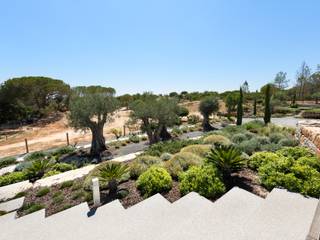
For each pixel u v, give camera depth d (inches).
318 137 245.3
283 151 254.1
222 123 1059.3
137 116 647.1
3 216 203.9
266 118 702.5
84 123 574.6
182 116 1230.9
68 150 605.9
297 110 1273.4
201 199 168.9
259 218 129.5
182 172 224.7
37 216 182.7
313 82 1733.5
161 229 136.1
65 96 1471.5
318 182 163.3
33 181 342.3
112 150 610.2
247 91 2071.9
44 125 1179.9
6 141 847.7
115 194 206.4
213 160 213.6
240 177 207.5
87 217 163.8
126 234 134.3
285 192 163.8
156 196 183.9
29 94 1290.6
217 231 121.8
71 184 275.1
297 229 117.0
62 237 141.2
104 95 606.5
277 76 1843.0
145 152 390.3
